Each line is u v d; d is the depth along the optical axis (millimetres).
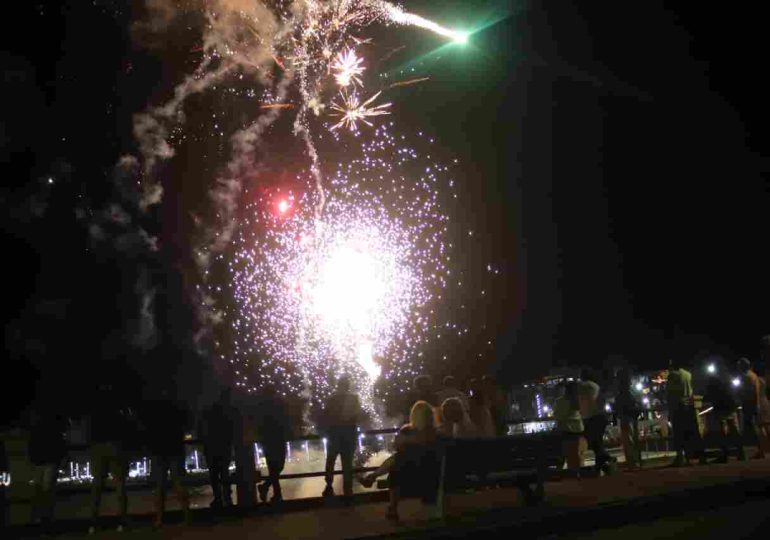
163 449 12102
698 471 15289
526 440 12258
